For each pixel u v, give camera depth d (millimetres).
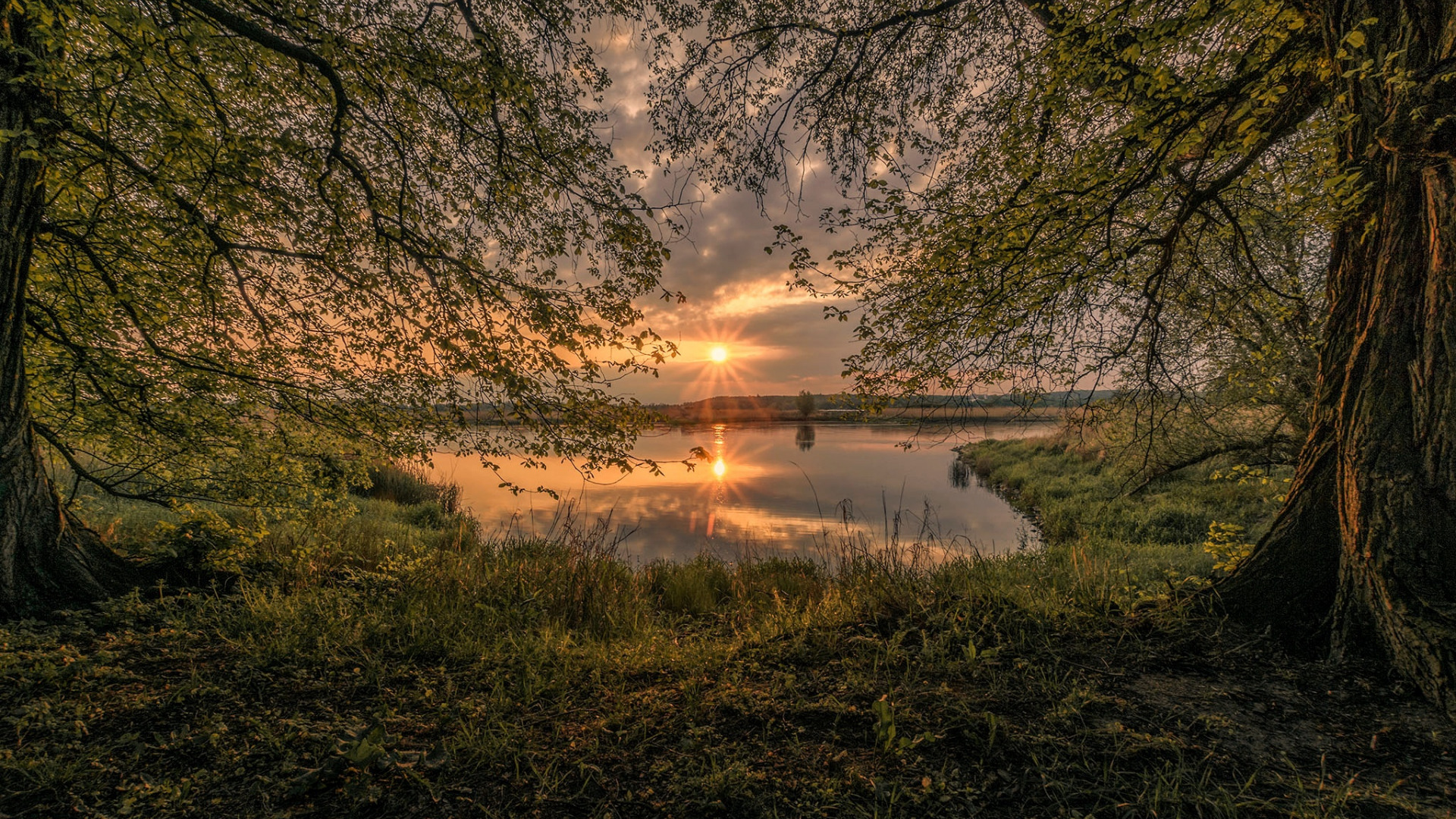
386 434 5461
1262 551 3816
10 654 3102
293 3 4047
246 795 2211
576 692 3232
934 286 4980
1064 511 13133
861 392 5336
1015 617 3867
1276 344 6105
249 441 5277
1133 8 3404
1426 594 2912
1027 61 4461
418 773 2336
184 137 3666
